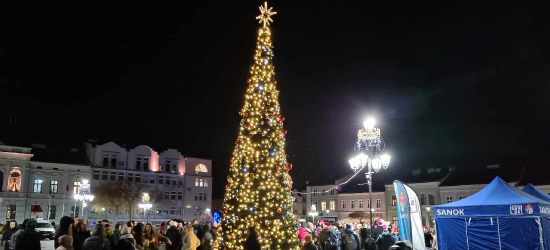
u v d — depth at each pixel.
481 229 17.27
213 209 75.62
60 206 55.59
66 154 59.53
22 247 9.81
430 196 57.53
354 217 43.06
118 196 55.62
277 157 15.14
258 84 15.76
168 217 64.62
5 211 51.59
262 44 16.31
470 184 54.34
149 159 65.50
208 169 71.44
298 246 15.15
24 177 53.75
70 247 8.45
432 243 20.66
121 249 8.52
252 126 15.24
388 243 14.83
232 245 14.37
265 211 14.41
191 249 13.16
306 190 72.50
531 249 15.91
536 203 15.92
